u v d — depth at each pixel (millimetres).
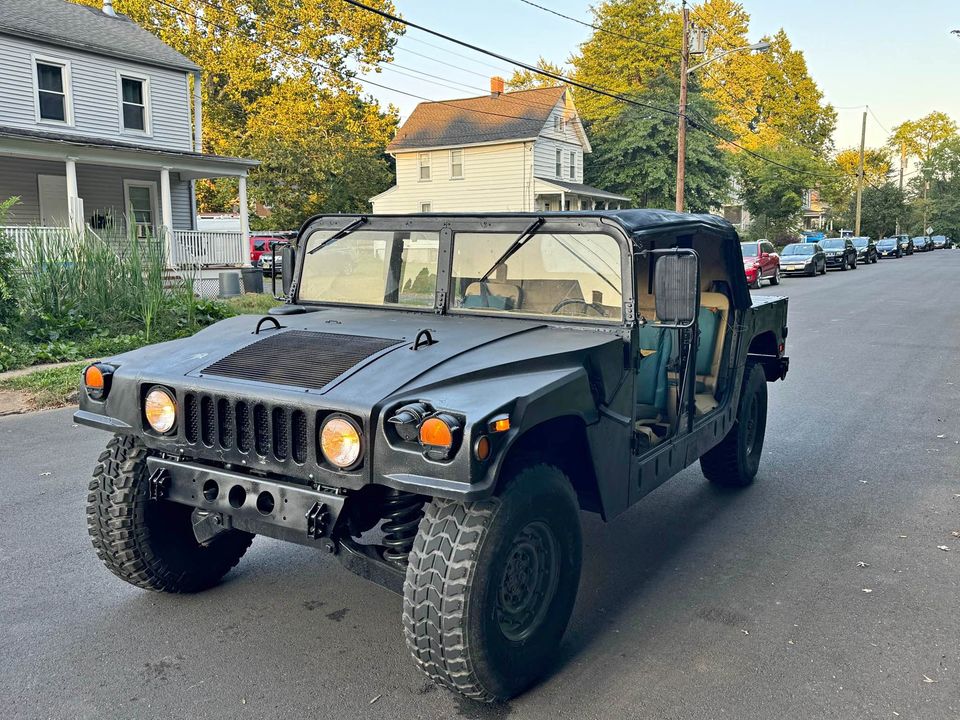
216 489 3211
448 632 2730
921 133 104375
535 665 3084
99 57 21500
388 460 2734
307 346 3389
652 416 4324
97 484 3664
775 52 71625
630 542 4816
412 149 38344
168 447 3281
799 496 5684
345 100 41375
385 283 4219
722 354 5125
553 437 3283
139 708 3002
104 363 3557
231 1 41375
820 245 37594
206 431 3168
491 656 2820
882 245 51375
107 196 22562
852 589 4117
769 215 50531
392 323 3783
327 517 2879
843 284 27625
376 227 4254
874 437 7297
